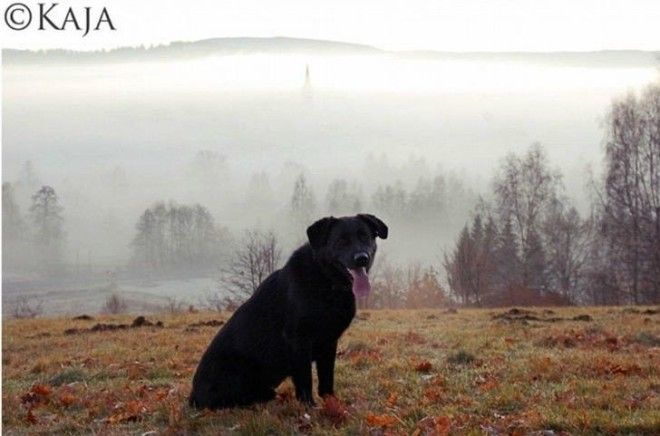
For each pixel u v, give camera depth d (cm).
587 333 1557
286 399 887
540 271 6009
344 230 839
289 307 841
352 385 1020
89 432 854
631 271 5319
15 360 1500
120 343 1662
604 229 5559
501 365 1123
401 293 5619
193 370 1205
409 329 1784
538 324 1869
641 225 5366
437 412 823
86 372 1235
